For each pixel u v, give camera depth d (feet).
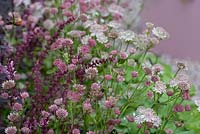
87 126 11.04
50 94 11.30
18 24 13.32
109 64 11.57
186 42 23.77
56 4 15.15
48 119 10.28
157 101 11.24
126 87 11.99
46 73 14.33
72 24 13.93
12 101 10.75
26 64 14.57
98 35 11.37
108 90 11.38
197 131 11.73
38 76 12.09
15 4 14.61
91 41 11.25
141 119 9.93
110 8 14.15
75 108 11.03
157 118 10.05
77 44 12.46
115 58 11.37
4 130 11.05
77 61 10.84
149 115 9.95
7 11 14.17
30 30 14.44
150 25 11.90
